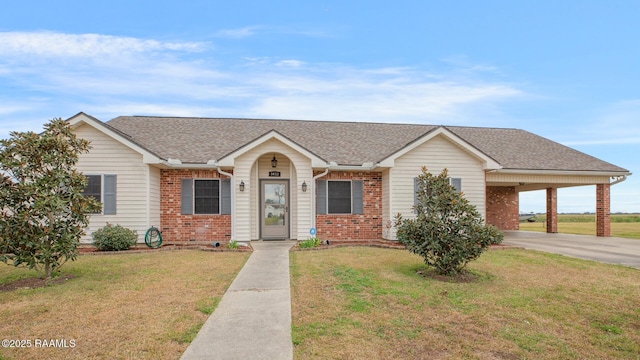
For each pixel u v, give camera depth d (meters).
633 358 4.40
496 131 20.98
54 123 8.05
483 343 4.74
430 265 8.77
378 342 4.72
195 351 4.39
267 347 4.52
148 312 5.74
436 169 14.74
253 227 14.87
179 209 14.35
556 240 16.48
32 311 5.76
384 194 15.09
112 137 13.16
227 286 7.46
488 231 8.30
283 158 15.26
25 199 7.60
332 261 10.06
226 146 15.55
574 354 4.48
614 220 37.31
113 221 13.19
